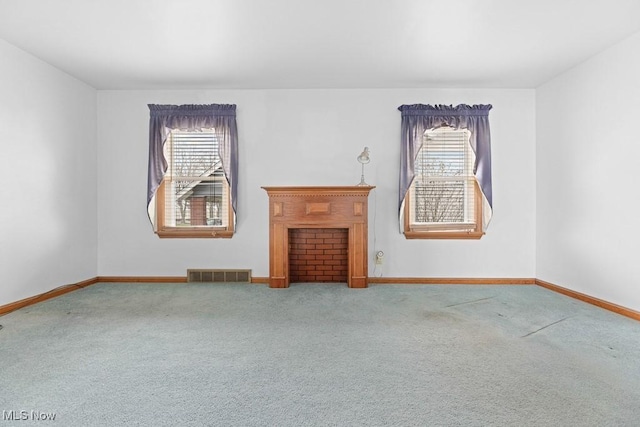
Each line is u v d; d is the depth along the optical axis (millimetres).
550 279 4301
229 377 2070
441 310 3406
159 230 4617
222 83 4391
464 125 4508
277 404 1790
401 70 3982
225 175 4523
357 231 4309
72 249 4195
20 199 3471
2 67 3260
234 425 1616
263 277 4605
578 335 2750
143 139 4637
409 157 4480
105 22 2945
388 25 3004
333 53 3549
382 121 4594
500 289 4273
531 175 4574
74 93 4207
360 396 1867
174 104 4598
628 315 3193
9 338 2664
